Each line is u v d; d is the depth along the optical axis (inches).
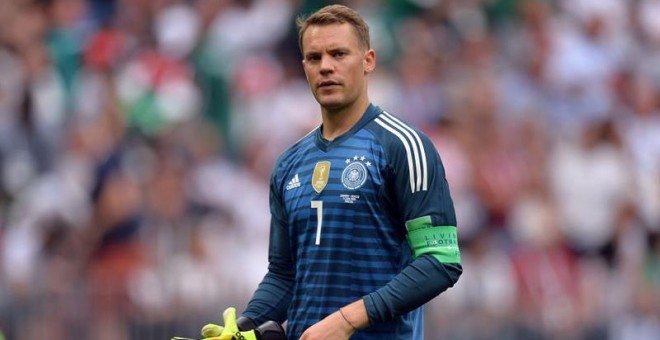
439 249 687.1
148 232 1647.4
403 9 2047.2
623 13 2165.4
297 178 725.3
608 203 1902.1
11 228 1685.5
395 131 707.4
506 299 1718.8
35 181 1756.9
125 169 1727.4
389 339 703.7
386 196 700.7
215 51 1939.0
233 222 1742.1
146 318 1549.0
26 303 1519.4
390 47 1994.3
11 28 1894.7
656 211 1936.5
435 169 698.8
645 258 1882.4
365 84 721.0
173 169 1721.2
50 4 1956.2
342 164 708.0
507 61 2049.7
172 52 1914.4
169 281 1594.5
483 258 1740.9
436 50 2017.7
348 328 674.2
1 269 1572.3
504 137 1897.1
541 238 1807.3
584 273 1823.3
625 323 1779.0
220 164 1803.6
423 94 1937.7
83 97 1846.7
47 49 1897.1
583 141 1948.8
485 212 1796.3
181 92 1868.8
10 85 1831.9
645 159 2026.3
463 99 1937.7
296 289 722.8
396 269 706.8
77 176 1723.7
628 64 2124.8
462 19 2079.2
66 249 1643.7
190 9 1973.4
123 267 1605.6
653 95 2105.1
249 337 713.6
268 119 1884.8
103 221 1641.2
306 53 713.0
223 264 1683.1
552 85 2041.1
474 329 1632.6
